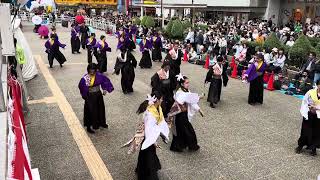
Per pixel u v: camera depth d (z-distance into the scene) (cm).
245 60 1407
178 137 681
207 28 2286
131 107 957
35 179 379
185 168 623
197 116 909
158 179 555
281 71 1305
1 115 325
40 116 859
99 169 612
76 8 4425
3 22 529
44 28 2481
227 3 3528
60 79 1248
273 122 884
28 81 1206
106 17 3488
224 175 604
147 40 1528
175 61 1255
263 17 3300
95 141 726
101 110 770
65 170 604
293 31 2339
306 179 601
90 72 736
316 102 669
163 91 835
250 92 1032
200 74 1436
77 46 1895
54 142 714
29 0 926
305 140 695
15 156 294
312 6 2970
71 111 901
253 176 604
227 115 927
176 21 2280
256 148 720
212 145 726
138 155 605
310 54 1262
